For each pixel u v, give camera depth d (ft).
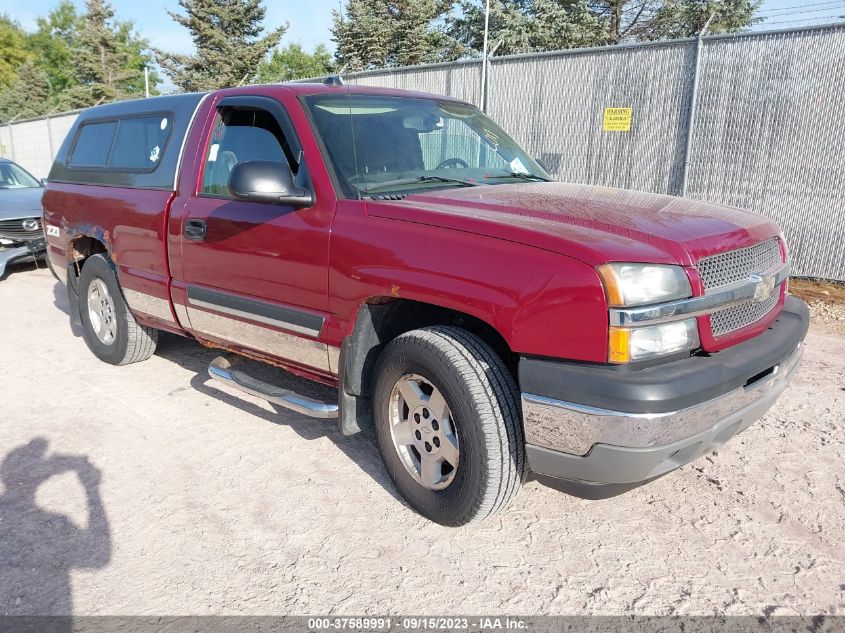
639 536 10.02
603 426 8.16
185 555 9.64
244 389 12.62
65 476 11.85
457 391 9.29
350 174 11.17
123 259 15.42
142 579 9.12
